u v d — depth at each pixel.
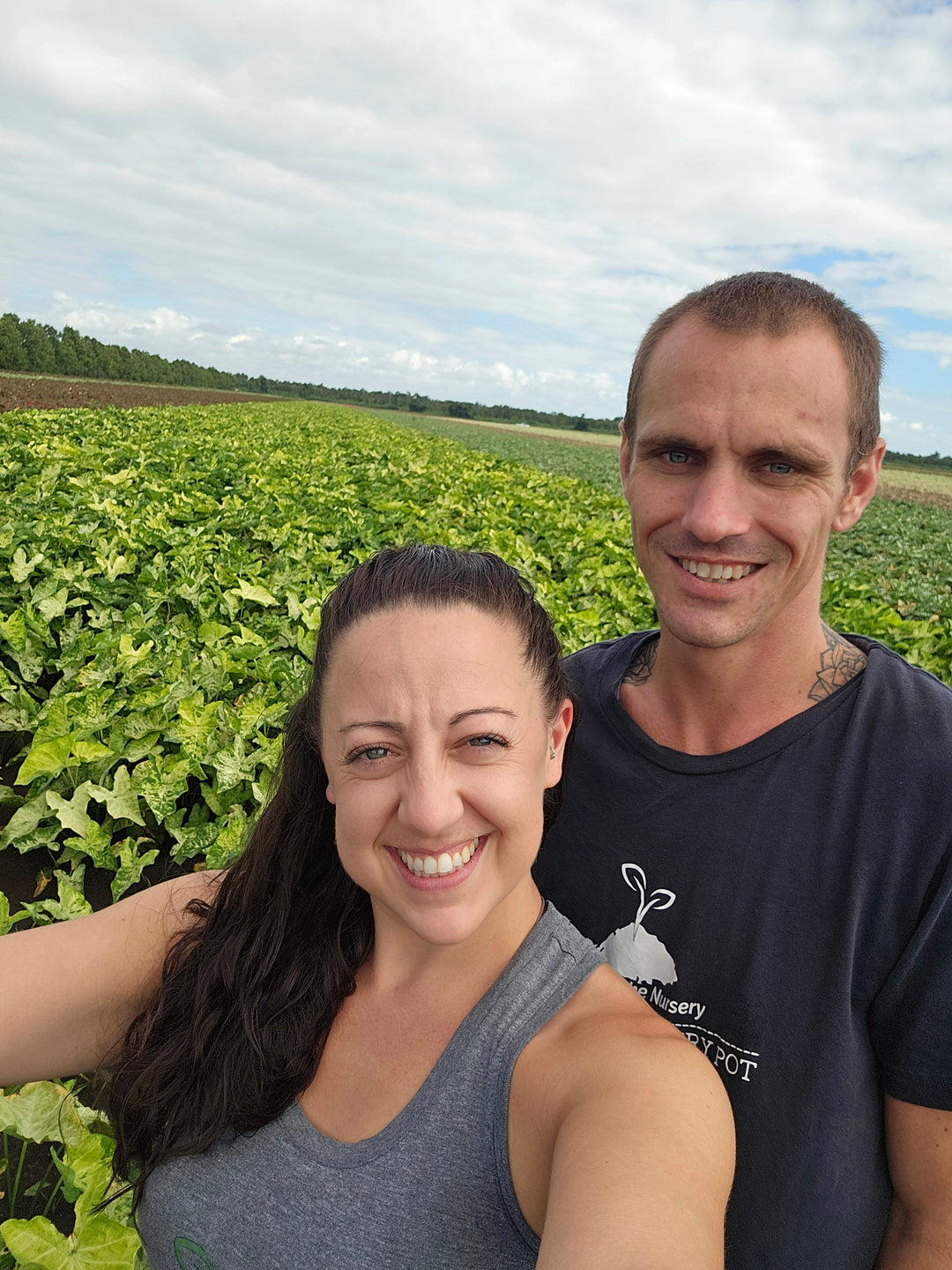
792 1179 0.58
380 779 0.48
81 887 1.45
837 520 0.67
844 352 0.60
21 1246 0.70
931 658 2.62
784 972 0.59
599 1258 0.35
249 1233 0.48
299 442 9.46
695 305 0.63
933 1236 0.57
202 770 1.56
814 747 0.62
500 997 0.49
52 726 1.58
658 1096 0.41
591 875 0.68
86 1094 0.97
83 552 2.79
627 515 5.44
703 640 0.62
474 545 3.65
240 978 0.54
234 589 2.43
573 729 0.69
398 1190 0.46
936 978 0.55
